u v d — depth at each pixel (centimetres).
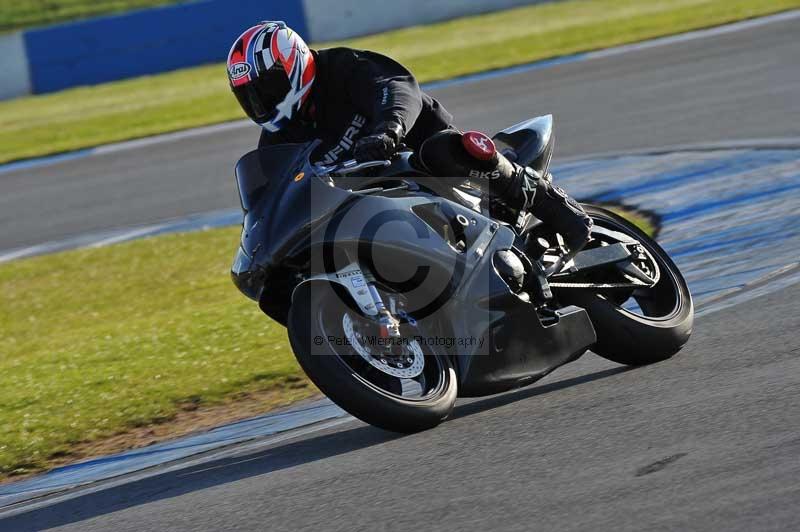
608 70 5884
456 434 1434
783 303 1852
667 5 8656
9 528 1456
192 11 9575
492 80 6225
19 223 4747
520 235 1639
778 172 2983
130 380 2184
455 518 1134
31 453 1862
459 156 1517
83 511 1461
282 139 1571
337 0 9712
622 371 1672
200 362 2228
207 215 4244
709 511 1043
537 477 1216
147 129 6619
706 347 1694
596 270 1697
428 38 8856
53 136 6944
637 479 1155
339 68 1530
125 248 3909
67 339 2805
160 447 1784
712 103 4478
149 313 2962
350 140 1516
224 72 8975
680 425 1316
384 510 1196
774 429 1240
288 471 1429
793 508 1019
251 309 2648
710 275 2208
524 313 1514
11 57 9525
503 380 1492
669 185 3177
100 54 9562
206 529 1253
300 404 1886
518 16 9494
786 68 4934
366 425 1605
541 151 1725
